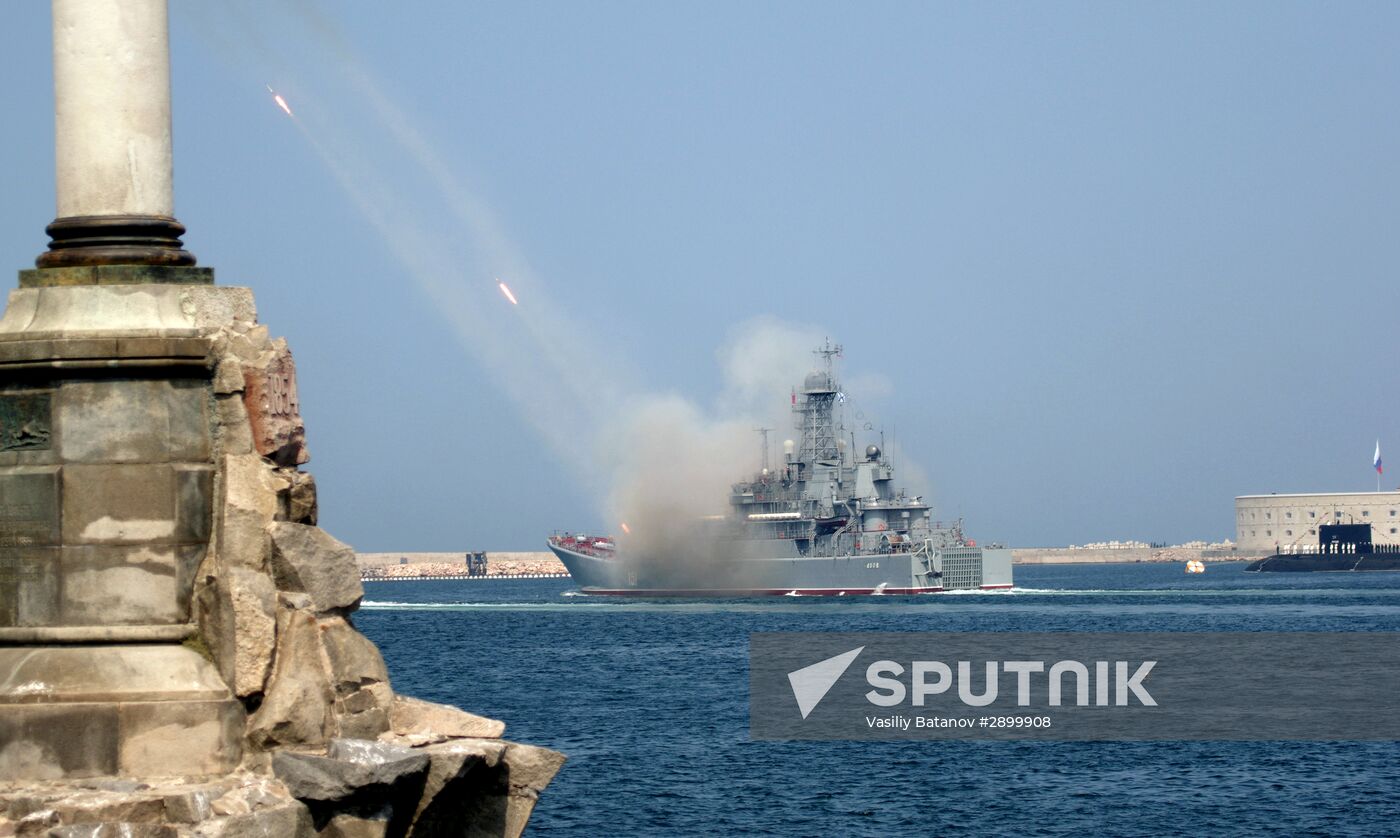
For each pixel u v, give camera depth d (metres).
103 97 73.38
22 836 63.22
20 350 69.88
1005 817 177.38
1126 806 184.25
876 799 188.88
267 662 69.94
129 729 68.25
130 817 64.62
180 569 70.75
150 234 73.69
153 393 70.88
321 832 68.19
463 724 76.06
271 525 71.62
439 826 74.50
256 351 73.12
